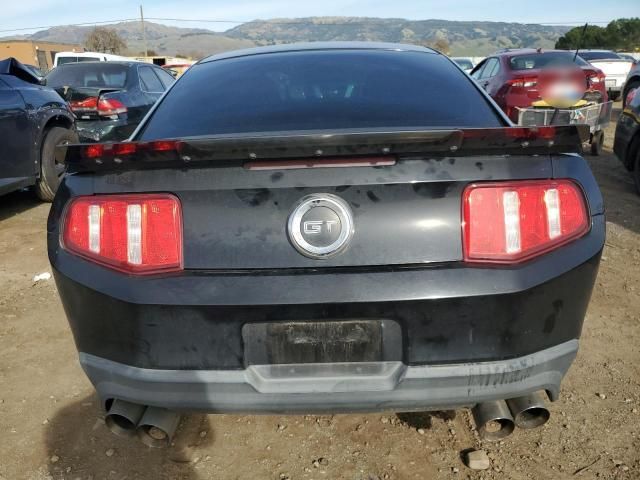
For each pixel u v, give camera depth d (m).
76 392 2.63
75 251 1.74
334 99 2.21
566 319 1.73
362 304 1.60
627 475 2.09
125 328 1.69
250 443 2.29
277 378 1.68
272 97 2.25
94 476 2.12
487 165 1.66
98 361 1.77
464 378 1.64
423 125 2.06
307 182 1.62
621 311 3.34
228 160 1.64
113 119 6.96
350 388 1.66
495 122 2.12
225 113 2.18
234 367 1.67
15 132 5.05
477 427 1.82
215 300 1.62
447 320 1.62
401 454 2.21
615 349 2.93
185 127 2.13
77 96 6.91
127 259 1.69
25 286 3.83
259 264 1.64
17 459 2.21
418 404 1.68
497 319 1.63
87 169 1.72
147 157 1.63
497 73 8.70
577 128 1.62
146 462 2.19
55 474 2.13
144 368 1.71
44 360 2.90
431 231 1.63
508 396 1.70
